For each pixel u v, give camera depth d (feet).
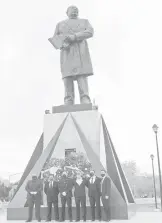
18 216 51.24
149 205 133.28
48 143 54.75
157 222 42.55
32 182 47.80
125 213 47.06
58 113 56.39
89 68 59.06
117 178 50.65
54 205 46.68
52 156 53.67
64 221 46.01
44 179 52.39
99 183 45.70
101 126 56.85
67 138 54.08
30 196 47.21
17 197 52.11
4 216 65.16
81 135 53.21
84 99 58.59
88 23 60.59
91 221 44.88
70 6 62.08
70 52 59.57
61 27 61.00
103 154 53.83
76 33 58.90
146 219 48.19
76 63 59.00
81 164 51.60
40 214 49.96
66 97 59.67
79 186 45.29
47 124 56.49
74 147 53.31
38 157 56.24
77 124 54.49
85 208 45.14
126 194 56.39
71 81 60.34
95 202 48.75
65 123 55.06
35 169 53.01
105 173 45.68
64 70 59.72
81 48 59.52
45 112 57.82
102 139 55.26
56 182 47.03
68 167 52.03
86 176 47.19
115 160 57.77
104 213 46.91
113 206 47.65
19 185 54.39
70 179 46.42
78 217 45.16
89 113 54.60
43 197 52.16
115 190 48.14
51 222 45.06
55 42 59.72
